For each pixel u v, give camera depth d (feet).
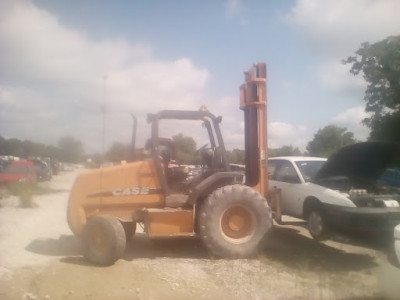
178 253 27.43
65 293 19.26
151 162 27.07
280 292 19.77
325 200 27.12
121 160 29.01
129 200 26.58
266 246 29.12
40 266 23.45
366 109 75.92
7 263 23.82
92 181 26.78
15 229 33.94
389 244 23.77
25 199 48.62
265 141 28.96
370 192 27.84
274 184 33.91
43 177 94.79
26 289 19.67
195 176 28.12
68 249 27.78
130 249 28.45
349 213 24.58
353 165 27.84
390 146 25.12
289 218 37.06
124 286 20.39
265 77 29.12
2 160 95.50
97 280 21.17
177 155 29.71
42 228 35.04
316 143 120.78
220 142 27.63
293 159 33.60
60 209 47.16
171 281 21.22
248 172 29.53
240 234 26.17
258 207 25.96
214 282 21.15
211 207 25.54
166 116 27.22
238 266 24.03
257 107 28.89
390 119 73.67
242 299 18.89
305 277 22.09
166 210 25.95
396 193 27.35
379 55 71.77
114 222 24.23
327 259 25.88
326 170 28.58
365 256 26.71
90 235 24.41
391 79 72.08
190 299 18.86
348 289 20.20
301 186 30.32
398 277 22.11
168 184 27.84
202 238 25.61
